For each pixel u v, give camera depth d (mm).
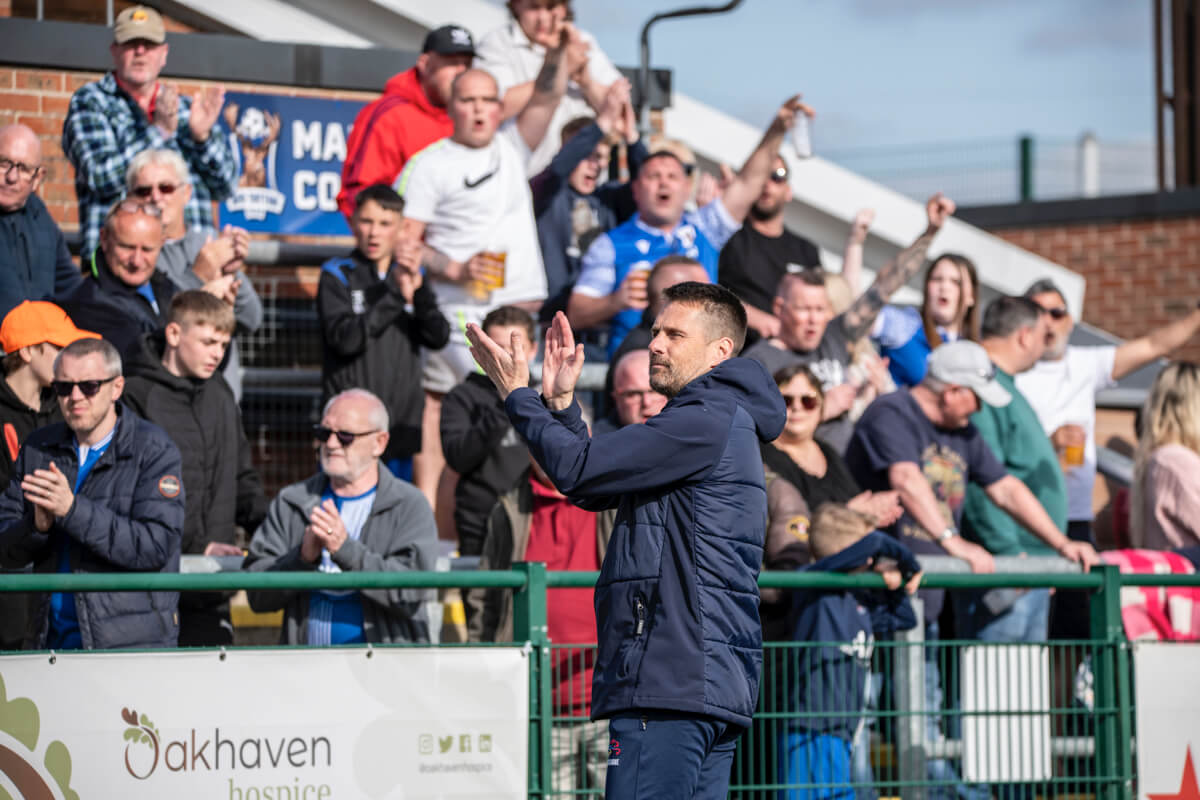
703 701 15008
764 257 31250
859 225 32750
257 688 17516
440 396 28969
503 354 15641
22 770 16656
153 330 23688
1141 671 21938
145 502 19328
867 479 24625
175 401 22031
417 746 18062
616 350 26859
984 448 25047
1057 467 26953
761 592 21359
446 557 22906
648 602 15250
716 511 15320
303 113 35812
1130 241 60219
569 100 35250
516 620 19000
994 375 24859
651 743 15109
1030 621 24625
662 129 40312
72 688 16875
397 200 26656
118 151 27453
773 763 20188
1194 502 25969
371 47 36531
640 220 29844
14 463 20203
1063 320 31500
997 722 21297
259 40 35406
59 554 19219
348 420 20938
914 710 20969
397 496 21234
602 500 16109
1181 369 26828
